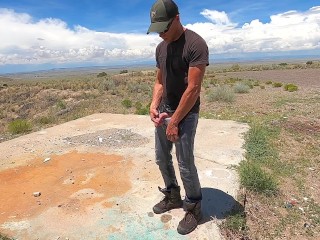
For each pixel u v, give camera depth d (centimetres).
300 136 598
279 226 317
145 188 361
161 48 247
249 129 597
